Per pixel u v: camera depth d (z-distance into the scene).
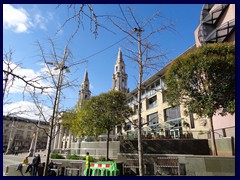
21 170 12.15
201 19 19.84
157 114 26.73
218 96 10.73
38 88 4.50
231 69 10.52
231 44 11.76
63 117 9.24
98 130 17.39
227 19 17.09
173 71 12.49
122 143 17.61
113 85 51.56
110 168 11.85
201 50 12.07
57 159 16.23
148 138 17.70
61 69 7.82
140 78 7.59
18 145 67.00
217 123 15.65
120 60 54.97
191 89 11.66
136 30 6.81
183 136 17.03
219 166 9.84
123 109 18.08
